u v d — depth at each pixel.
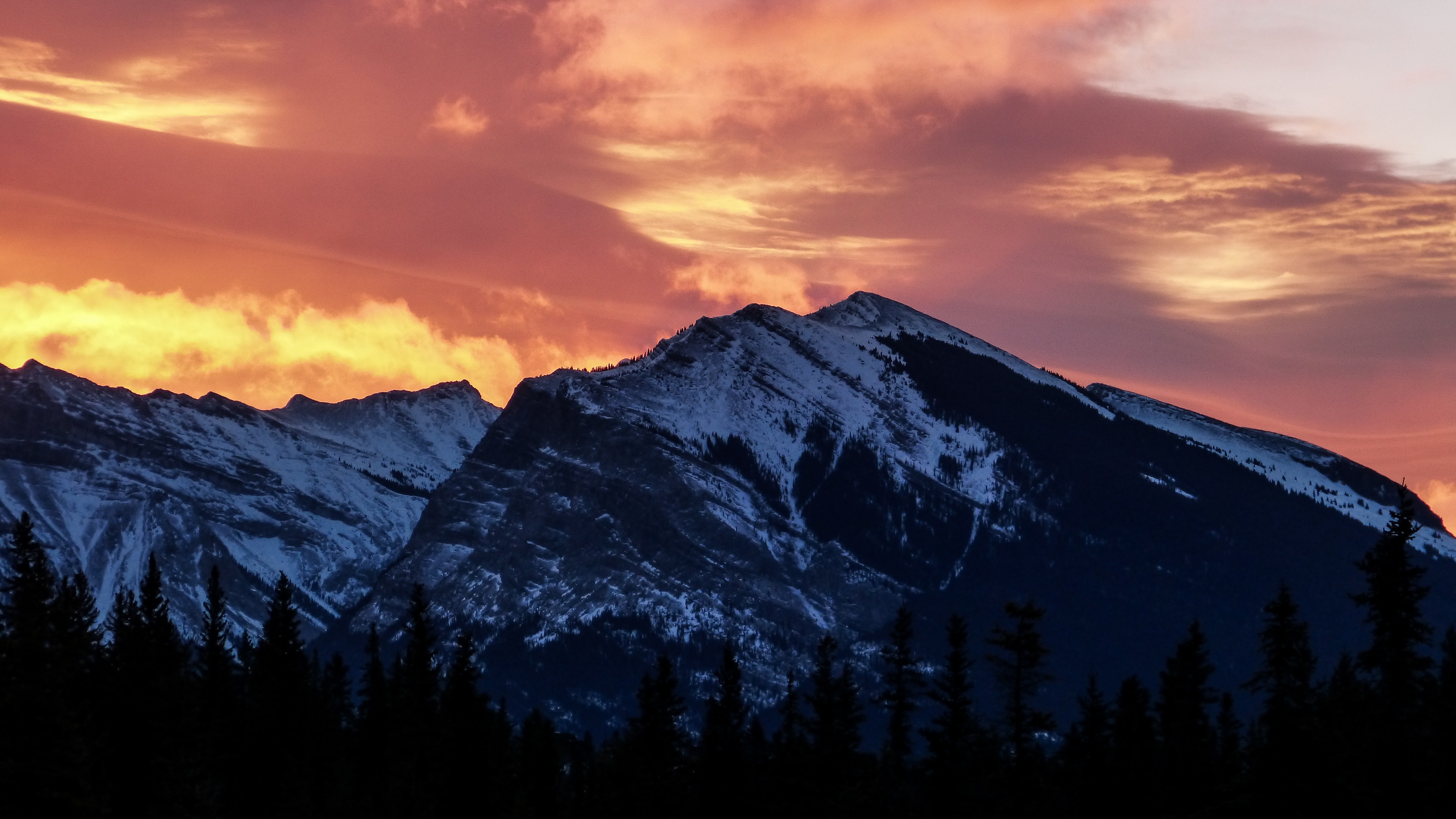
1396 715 176.00
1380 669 176.75
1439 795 173.88
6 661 163.50
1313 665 179.12
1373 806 172.75
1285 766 173.00
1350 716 181.50
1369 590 176.12
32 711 162.12
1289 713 175.50
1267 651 180.12
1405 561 174.25
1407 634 173.75
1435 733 176.25
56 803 162.12
